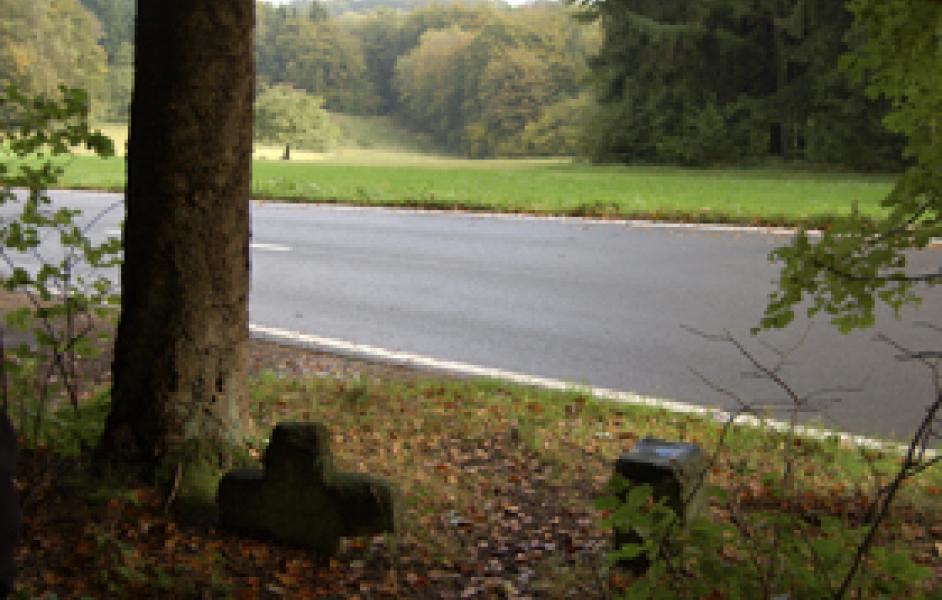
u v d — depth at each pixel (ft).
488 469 18.86
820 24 146.20
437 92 525.75
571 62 425.28
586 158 199.72
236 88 15.40
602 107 186.19
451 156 506.89
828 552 8.92
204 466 15.65
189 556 13.58
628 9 171.63
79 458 15.81
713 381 25.75
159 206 15.28
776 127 173.06
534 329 31.42
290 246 48.19
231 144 15.55
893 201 10.46
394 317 33.45
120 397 15.88
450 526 15.99
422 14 609.42
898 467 18.81
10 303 31.86
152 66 15.02
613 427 21.89
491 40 467.93
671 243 45.96
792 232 47.91
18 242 16.88
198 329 15.65
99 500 14.44
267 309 35.04
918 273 35.68
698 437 20.95
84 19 369.50
